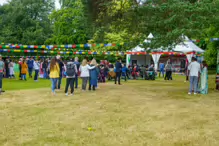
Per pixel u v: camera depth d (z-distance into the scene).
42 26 50.47
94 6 18.44
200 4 11.59
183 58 33.91
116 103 9.59
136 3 14.20
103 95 11.59
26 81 18.50
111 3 16.48
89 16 19.23
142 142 5.41
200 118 7.36
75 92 12.54
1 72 11.63
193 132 6.07
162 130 6.23
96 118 7.38
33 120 7.12
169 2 11.89
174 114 7.84
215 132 6.08
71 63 11.64
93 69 13.27
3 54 38.22
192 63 12.38
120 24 15.82
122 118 7.38
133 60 30.22
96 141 5.47
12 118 7.32
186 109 8.62
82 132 6.08
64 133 6.00
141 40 13.96
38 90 13.08
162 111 8.27
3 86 14.98
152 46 12.59
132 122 6.95
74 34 35.44
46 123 6.83
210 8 11.53
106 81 19.81
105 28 17.75
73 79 11.64
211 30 22.64
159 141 5.47
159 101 10.16
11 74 20.41
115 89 14.02
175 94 12.30
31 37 44.09
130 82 19.02
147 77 21.75
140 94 12.10
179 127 6.47
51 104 9.35
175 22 11.73
